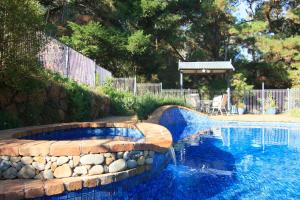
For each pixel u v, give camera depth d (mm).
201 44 32844
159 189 6066
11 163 4844
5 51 7176
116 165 5195
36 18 7527
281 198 5574
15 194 4141
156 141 7055
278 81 29312
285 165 8109
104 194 4887
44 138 7598
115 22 28312
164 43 31203
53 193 4402
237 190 6031
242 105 22484
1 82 7613
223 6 28750
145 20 27797
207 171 7410
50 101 9664
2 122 7465
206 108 22219
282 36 28453
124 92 17109
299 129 15133
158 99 17344
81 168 4918
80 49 23406
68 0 26547
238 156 9242
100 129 9188
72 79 12484
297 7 28203
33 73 7918
